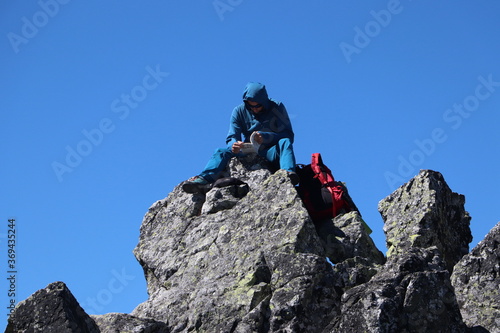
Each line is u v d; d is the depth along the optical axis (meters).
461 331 10.88
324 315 11.62
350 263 12.34
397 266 11.20
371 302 10.77
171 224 14.62
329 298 11.77
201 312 12.11
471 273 12.09
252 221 13.44
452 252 13.83
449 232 13.92
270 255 12.44
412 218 13.57
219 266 12.92
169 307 12.60
